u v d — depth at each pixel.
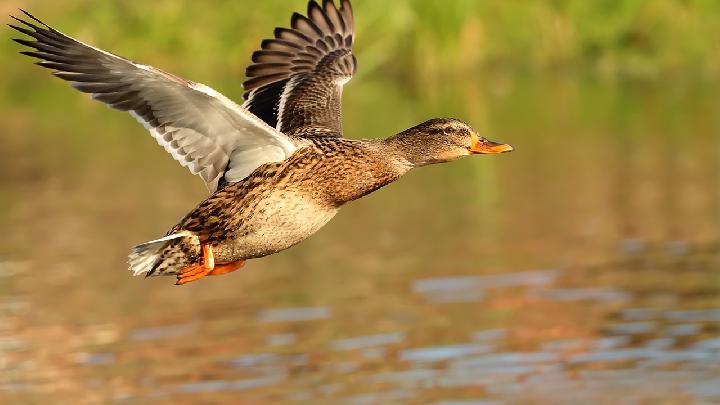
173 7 26.72
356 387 12.39
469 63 26.42
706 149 19.92
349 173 9.12
